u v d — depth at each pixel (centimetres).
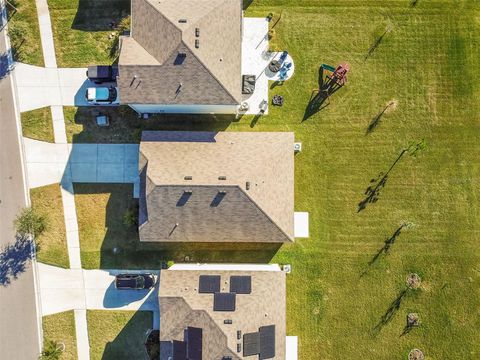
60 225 3114
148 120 3122
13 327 3095
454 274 3105
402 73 3144
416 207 3114
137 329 3084
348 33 3150
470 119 3139
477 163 3130
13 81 3139
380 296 3098
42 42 3142
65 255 3109
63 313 3098
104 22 3148
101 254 3105
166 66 2708
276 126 3128
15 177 3117
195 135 2916
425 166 3119
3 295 3102
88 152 3119
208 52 2711
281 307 2794
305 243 3105
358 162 3119
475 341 3091
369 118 3131
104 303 3094
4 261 3112
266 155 2839
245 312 2691
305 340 3086
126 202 3109
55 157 3123
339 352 3088
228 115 3127
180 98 2752
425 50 3153
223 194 2730
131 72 2722
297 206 3112
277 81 3139
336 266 3103
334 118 3131
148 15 2783
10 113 3134
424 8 3155
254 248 3095
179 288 2747
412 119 3131
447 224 3114
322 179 3117
